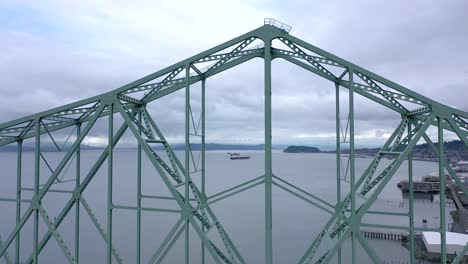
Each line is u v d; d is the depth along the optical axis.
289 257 45.53
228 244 19.61
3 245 20.02
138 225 19.20
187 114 18.09
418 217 75.12
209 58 18.44
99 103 19.59
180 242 50.66
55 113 19.53
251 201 87.62
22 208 71.75
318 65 18.75
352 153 16.88
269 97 17.30
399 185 123.25
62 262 42.69
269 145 17.03
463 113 16.38
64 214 20.14
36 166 19.73
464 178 111.62
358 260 45.44
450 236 50.00
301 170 189.88
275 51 18.34
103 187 103.12
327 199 87.38
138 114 20.83
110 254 18.61
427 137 18.50
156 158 20.30
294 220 66.12
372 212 18.47
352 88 16.94
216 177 140.75
